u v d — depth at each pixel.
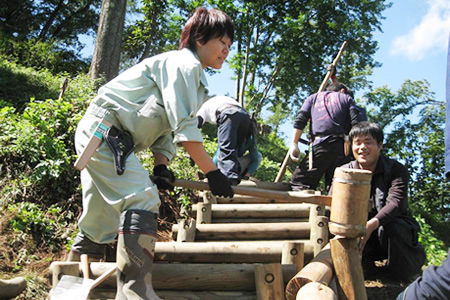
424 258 3.91
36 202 4.80
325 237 3.82
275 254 3.05
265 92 14.81
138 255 2.27
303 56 13.85
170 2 12.65
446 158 2.00
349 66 17.36
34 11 26.22
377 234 4.05
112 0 11.67
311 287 2.10
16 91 8.70
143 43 17.38
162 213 5.35
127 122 2.50
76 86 9.30
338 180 2.51
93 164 2.45
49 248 4.23
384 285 3.87
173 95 2.45
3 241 4.10
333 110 5.36
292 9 13.03
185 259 3.04
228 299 2.56
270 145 16.11
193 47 2.71
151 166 5.99
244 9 12.08
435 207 10.61
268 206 4.61
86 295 2.33
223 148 4.67
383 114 15.25
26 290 3.34
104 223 2.63
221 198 5.11
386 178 3.82
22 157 5.12
